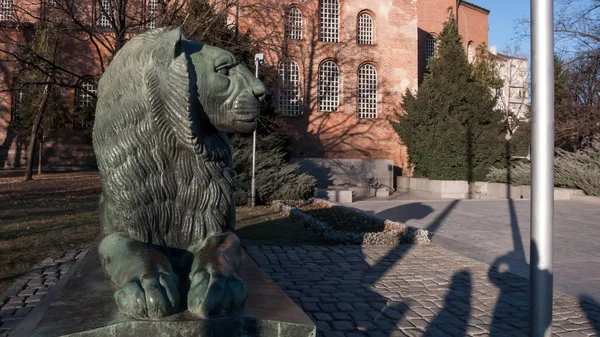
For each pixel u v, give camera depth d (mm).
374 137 27594
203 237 2416
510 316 4609
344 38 27547
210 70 2289
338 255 7453
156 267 1901
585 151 18969
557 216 12469
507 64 39656
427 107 22922
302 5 26078
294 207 13578
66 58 29344
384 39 28031
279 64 25688
